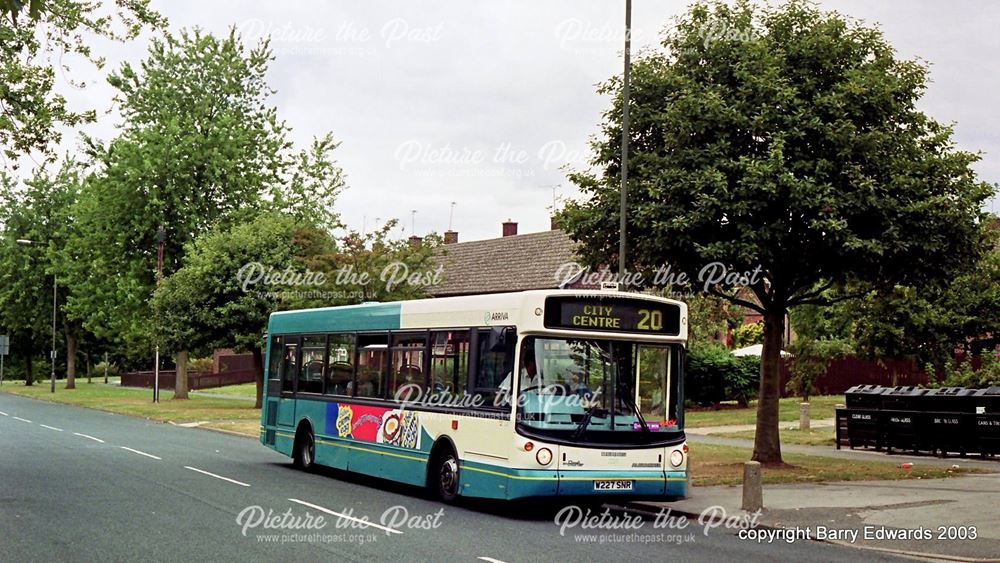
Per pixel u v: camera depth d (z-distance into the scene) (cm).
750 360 4038
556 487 1327
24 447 2469
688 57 1948
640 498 1397
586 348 1386
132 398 5531
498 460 1363
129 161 4841
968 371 3067
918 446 2345
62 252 6291
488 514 1409
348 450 1786
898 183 1766
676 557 1075
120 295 4944
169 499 1485
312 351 1973
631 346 1410
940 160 1841
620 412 1384
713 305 3634
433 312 1573
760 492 1405
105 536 1145
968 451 2267
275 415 2097
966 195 1827
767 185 1702
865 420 2448
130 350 6475
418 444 1567
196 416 3928
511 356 1370
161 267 4575
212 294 4156
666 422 1414
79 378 10244
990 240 1950
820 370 3647
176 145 4856
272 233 4222
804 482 1791
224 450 2470
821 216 1741
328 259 3578
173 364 9438
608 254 2022
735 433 2883
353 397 1788
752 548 1152
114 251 4969
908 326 3075
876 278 1948
